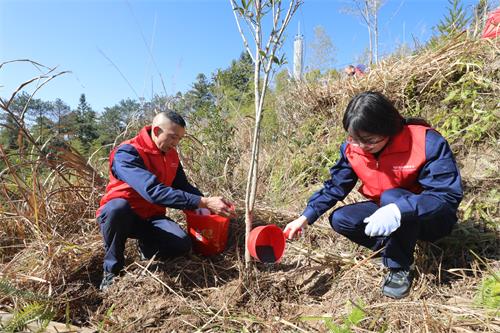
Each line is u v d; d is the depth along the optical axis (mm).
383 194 1966
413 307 1855
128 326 1931
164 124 2283
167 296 2143
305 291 2182
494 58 3406
